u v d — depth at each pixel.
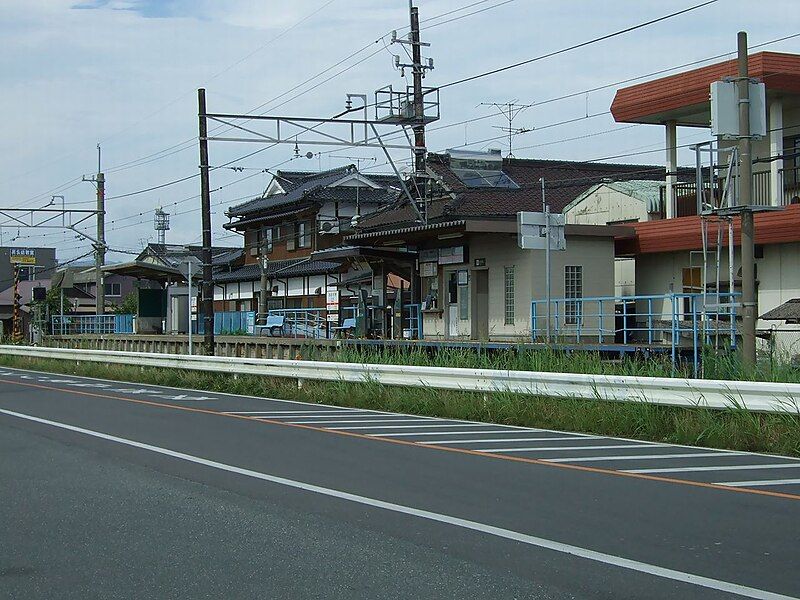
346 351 24.17
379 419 16.25
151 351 42.91
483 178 36.59
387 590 6.06
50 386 24.91
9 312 78.00
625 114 26.61
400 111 29.11
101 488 9.64
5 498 9.16
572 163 45.09
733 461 11.26
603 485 9.62
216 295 58.16
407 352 24.69
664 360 17.86
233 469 10.73
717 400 13.22
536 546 7.11
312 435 13.84
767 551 6.92
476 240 27.94
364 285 37.75
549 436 13.75
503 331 26.95
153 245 67.19
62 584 6.30
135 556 6.99
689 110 25.48
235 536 7.55
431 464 11.02
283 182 54.44
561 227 19.83
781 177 23.08
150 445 12.77
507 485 9.63
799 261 22.97
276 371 22.30
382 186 50.44
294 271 47.69
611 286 26.84
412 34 29.66
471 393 17.06
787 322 20.92
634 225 26.73
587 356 17.78
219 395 21.97
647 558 6.73
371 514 8.30
